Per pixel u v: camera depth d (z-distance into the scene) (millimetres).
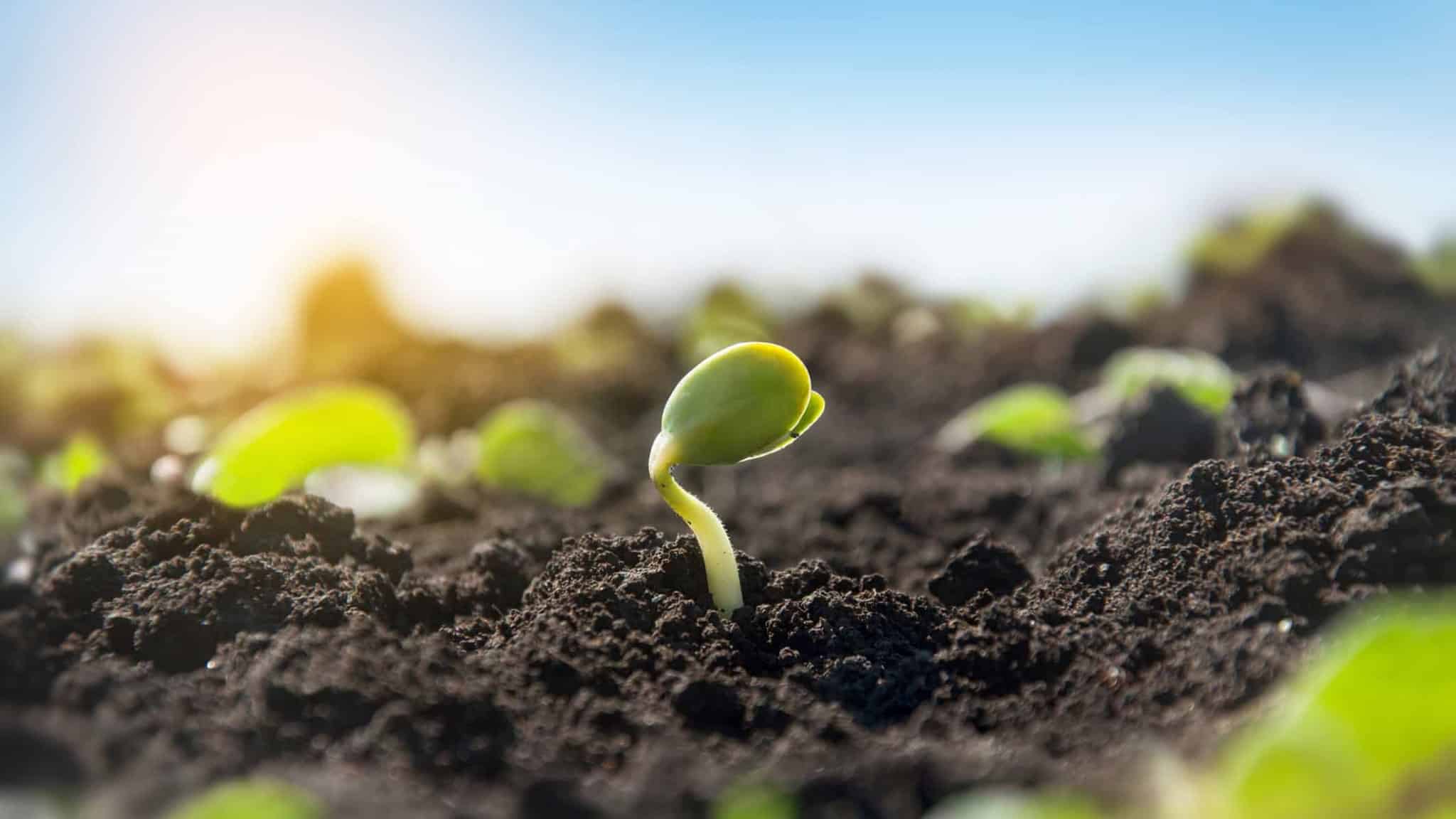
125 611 158
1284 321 406
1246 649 146
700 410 157
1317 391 240
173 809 126
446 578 186
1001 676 156
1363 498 161
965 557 182
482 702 142
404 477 260
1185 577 163
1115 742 141
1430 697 118
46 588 162
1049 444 289
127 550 175
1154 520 174
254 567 167
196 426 329
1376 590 148
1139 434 250
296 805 123
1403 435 170
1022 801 130
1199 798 127
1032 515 243
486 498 285
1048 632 160
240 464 224
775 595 172
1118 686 150
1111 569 172
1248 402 209
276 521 183
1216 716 140
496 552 186
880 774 135
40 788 126
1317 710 120
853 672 156
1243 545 162
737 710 149
